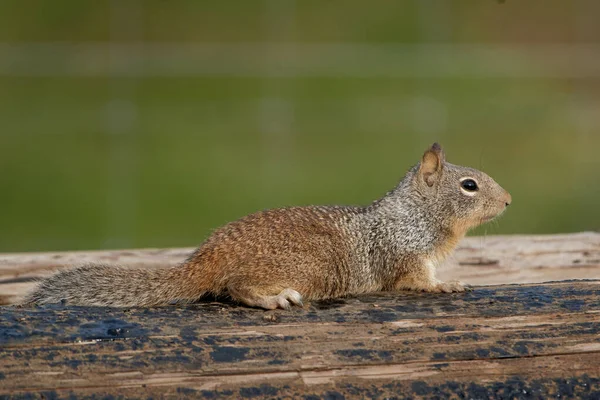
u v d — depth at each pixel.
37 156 21.08
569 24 29.17
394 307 6.65
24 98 23.39
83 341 5.89
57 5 29.41
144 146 21.34
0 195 19.30
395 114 22.22
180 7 30.38
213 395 5.69
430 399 5.84
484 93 23.89
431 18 27.64
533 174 20.61
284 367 5.89
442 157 8.23
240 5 30.11
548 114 22.91
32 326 5.98
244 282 7.10
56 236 17.28
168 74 21.89
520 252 9.02
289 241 7.33
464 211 8.19
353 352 6.05
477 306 6.64
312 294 7.45
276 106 22.19
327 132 21.92
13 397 5.51
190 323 6.21
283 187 19.83
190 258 7.19
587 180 20.38
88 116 21.77
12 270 8.50
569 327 6.37
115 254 8.94
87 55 22.36
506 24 28.95
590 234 9.41
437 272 8.89
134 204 19.02
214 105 22.86
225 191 19.48
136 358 5.82
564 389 5.96
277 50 23.11
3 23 28.91
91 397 5.58
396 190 8.26
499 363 6.07
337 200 19.12
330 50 22.28
